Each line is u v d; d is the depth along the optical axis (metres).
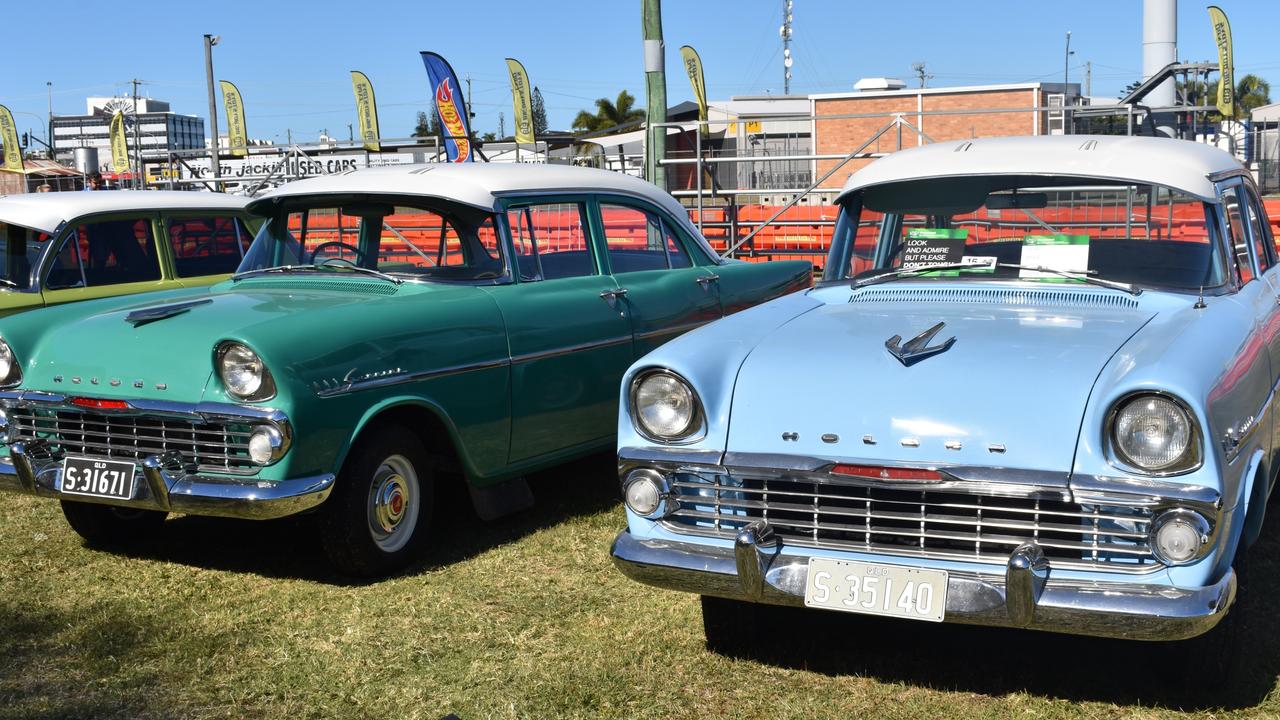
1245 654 3.69
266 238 5.70
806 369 3.40
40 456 4.59
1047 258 4.09
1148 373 2.96
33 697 3.54
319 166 18.36
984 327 3.55
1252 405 3.30
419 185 5.29
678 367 3.41
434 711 3.46
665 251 6.09
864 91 23.22
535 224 5.42
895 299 4.07
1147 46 17.19
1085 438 2.98
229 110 25.25
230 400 4.21
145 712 3.45
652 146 12.69
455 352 4.78
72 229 6.94
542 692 3.56
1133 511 2.95
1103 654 3.75
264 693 3.58
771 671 3.71
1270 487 3.80
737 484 3.36
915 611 3.10
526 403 5.10
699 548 3.41
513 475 5.18
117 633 4.07
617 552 3.50
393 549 4.67
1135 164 4.06
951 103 21.42
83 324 4.70
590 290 5.49
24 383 4.63
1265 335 3.75
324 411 4.26
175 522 5.54
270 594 4.47
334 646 3.94
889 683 3.60
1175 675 3.39
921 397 3.19
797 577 3.24
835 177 20.00
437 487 5.99
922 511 3.14
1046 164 4.15
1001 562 3.08
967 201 4.23
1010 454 3.03
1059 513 2.99
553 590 4.45
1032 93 20.38
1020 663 3.71
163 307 4.72
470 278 5.19
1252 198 4.65
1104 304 3.80
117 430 4.47
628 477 3.50
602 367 5.46
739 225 13.59
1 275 6.88
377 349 4.48
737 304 6.29
